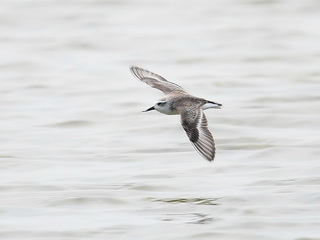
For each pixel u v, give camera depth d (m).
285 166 18.94
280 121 23.16
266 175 18.23
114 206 16.34
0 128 23.02
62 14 39.09
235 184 17.64
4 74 29.70
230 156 20.00
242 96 26.06
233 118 23.39
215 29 36.47
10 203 16.58
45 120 23.88
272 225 15.04
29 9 39.84
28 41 34.84
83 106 25.41
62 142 21.61
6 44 34.41
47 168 19.25
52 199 16.75
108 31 36.41
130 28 36.88
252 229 14.91
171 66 30.77
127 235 14.73
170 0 41.75
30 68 30.56
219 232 14.77
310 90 26.58
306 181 17.61
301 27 36.44
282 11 39.19
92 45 34.16
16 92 27.30
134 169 19.02
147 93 26.94
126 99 26.12
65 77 29.25
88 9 40.00
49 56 32.41
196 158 19.86
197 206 16.16
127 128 22.91
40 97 26.69
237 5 40.50
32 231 14.93
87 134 22.39
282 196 16.59
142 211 15.98
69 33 36.09
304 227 14.92
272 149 20.36
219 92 26.81
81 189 17.42
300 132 22.09
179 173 18.56
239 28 36.41
